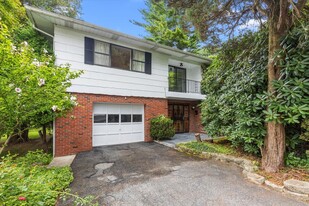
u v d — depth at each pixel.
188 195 3.31
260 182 3.77
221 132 6.48
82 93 7.10
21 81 3.33
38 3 11.98
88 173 4.55
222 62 6.96
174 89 11.51
